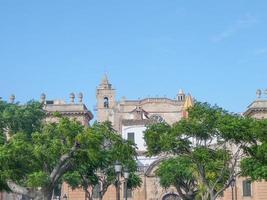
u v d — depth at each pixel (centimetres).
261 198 9056
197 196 7388
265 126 5216
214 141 7562
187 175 6875
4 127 7250
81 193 8825
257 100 9688
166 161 7394
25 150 4434
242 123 5238
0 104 7456
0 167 4294
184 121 5553
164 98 12050
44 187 4344
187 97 11312
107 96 13238
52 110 9406
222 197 9100
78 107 9450
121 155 5422
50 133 4672
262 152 5203
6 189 4403
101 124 5681
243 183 9219
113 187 9106
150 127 5781
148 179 9250
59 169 4441
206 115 5475
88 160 4541
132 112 11756
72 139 4481
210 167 5691
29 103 7538
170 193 9194
